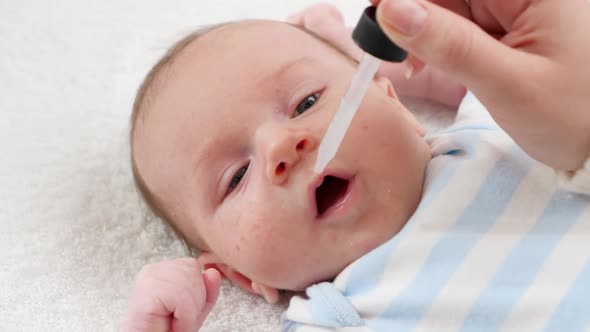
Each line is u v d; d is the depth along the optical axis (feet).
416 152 3.41
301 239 3.24
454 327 3.04
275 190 3.21
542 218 3.11
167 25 5.21
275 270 3.35
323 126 3.22
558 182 3.10
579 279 2.93
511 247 3.07
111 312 3.81
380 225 3.23
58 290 3.88
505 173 3.24
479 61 2.56
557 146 2.89
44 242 4.06
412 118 3.86
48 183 4.30
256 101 3.38
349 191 3.21
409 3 2.32
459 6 3.25
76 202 4.22
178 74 3.59
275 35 3.58
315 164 3.13
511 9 2.93
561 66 2.72
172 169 3.59
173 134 3.53
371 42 2.41
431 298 3.08
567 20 2.77
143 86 3.85
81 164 4.38
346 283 3.28
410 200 3.31
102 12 5.25
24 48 5.03
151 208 4.02
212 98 3.44
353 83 2.62
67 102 4.73
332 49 3.65
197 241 3.76
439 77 4.55
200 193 3.51
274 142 3.11
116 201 4.24
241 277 3.79
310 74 3.43
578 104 2.75
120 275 3.96
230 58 3.51
